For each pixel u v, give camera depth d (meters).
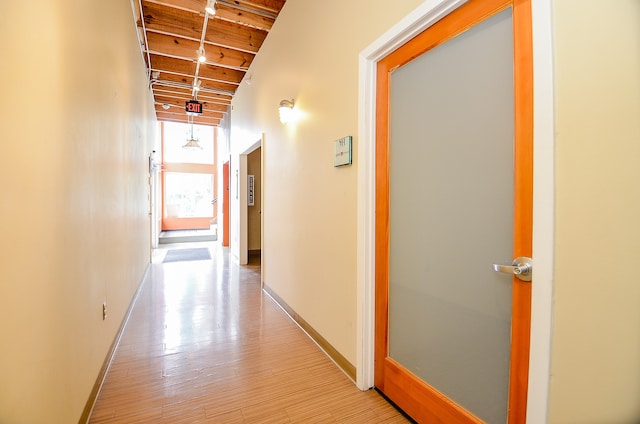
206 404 1.74
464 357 1.36
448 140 1.42
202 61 4.16
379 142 1.83
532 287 1.04
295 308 2.96
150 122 5.57
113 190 2.34
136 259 3.68
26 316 1.02
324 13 2.34
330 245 2.28
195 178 11.05
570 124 0.94
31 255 1.06
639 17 0.81
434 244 1.50
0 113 0.88
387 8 1.66
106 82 2.12
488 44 1.24
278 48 3.38
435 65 1.48
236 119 5.70
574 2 0.93
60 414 1.28
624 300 0.85
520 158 1.12
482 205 1.27
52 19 1.24
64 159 1.35
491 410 1.25
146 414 1.65
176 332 2.69
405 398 1.67
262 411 1.69
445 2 1.34
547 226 0.99
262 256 4.05
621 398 0.87
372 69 1.84
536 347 1.03
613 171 0.86
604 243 0.88
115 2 2.41
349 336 2.04
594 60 0.89
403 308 1.70
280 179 3.38
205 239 9.13
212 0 2.98
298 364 2.18
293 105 2.96
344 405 1.75
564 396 0.97
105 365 2.04
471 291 1.33
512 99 1.15
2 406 0.88
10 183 0.93
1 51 0.89
